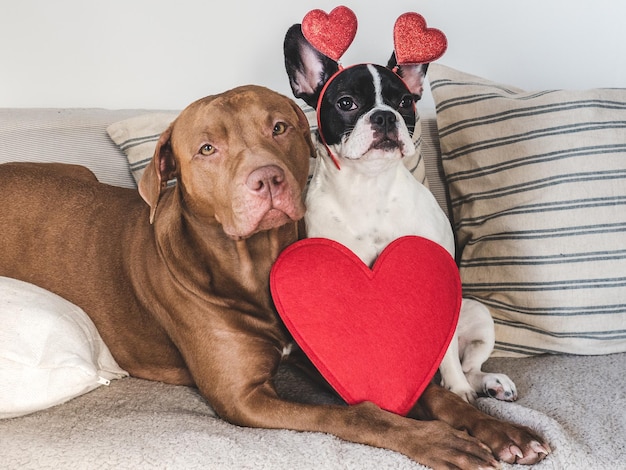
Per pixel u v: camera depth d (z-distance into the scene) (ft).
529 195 4.69
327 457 3.48
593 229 4.54
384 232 4.25
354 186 4.20
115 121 5.25
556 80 6.27
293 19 5.90
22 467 3.47
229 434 3.67
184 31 5.83
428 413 3.92
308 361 4.38
